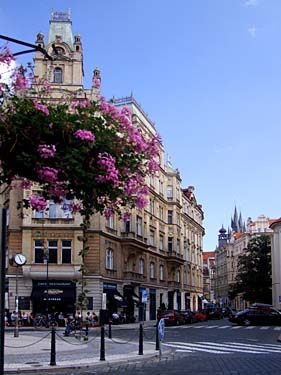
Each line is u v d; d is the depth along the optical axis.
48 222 47.84
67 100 8.68
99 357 18.08
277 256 73.75
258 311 48.22
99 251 48.78
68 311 47.03
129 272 55.59
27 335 32.75
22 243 47.09
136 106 59.09
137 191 8.97
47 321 43.19
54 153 7.55
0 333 4.48
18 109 7.61
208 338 30.28
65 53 51.41
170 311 50.75
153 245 66.12
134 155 8.75
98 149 8.10
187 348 23.22
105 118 8.55
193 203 90.44
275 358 18.30
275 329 40.94
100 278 48.44
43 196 8.35
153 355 18.94
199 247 96.12
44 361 16.97
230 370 14.69
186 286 82.25
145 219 62.03
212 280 170.50
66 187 8.14
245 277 86.12
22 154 7.55
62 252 47.72
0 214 4.74
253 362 16.91
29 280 47.28
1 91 8.07
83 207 9.10
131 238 55.09
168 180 74.50
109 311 50.72
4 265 4.69
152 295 64.50
